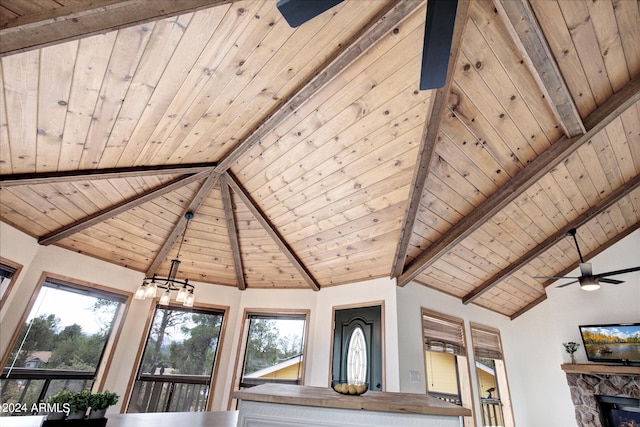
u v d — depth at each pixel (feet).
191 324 15.39
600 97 8.95
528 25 6.74
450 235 11.96
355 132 9.39
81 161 8.76
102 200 10.96
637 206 14.42
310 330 15.28
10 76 5.91
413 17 6.75
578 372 15.64
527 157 10.21
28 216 10.69
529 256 14.90
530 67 7.59
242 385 15.06
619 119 9.89
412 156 9.59
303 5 3.80
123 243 13.46
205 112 7.98
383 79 8.03
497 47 7.38
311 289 16.25
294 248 14.47
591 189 12.41
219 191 12.25
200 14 5.38
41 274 11.66
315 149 10.11
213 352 15.37
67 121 7.25
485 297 17.58
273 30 6.15
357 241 12.94
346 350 13.66
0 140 7.47
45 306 11.71
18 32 4.82
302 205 12.26
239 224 13.79
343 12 6.28
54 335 11.82
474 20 6.83
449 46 4.17
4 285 10.57
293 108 8.34
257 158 10.94
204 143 9.46
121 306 14.05
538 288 18.56
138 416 7.16
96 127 7.59
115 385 13.03
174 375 14.29
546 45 7.13
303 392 6.93
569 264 17.26
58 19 4.74
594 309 16.08
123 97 6.84
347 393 6.93
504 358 18.19
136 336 14.02
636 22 7.29
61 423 5.59
